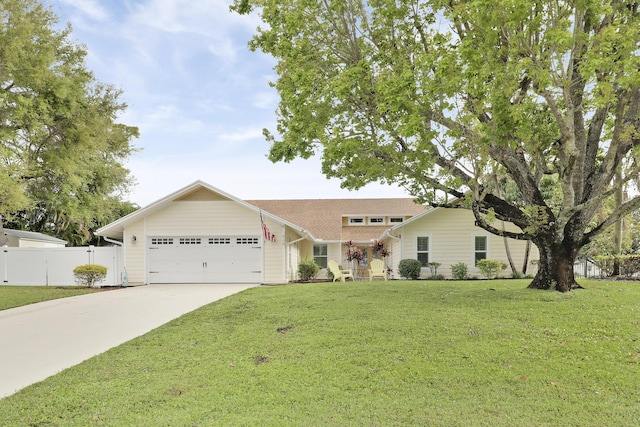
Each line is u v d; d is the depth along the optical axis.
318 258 25.97
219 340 7.94
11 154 20.39
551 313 8.48
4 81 19.84
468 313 8.77
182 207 19.56
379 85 8.84
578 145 9.86
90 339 8.48
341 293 12.40
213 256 19.39
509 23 7.35
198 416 4.64
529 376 5.51
